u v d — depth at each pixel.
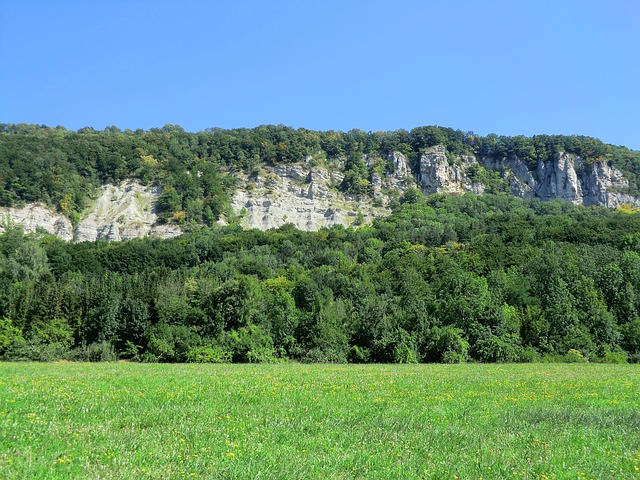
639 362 57.88
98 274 102.94
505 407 19.88
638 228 101.88
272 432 14.22
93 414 16.27
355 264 106.50
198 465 10.90
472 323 59.69
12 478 9.62
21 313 62.56
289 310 64.12
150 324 61.41
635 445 13.91
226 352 57.41
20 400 18.67
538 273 73.81
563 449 13.32
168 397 20.33
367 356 57.69
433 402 20.89
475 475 11.08
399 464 11.62
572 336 61.00
